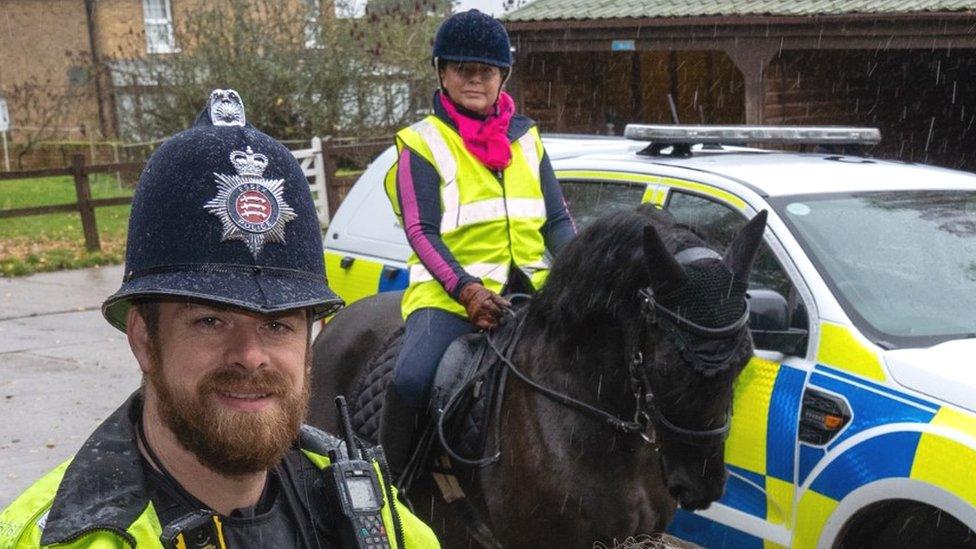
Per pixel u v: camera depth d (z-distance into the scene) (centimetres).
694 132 502
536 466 352
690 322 305
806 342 414
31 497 142
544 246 416
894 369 389
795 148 1279
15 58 2566
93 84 2538
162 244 143
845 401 395
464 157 395
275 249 145
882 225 450
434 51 398
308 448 163
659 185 490
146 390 151
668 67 1529
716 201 465
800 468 404
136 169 1449
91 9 2569
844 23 1129
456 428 380
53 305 1120
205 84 1925
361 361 461
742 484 426
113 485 140
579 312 341
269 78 1909
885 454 377
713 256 317
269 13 2008
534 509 354
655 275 309
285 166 149
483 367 380
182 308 143
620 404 340
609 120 1520
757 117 1215
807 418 404
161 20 2636
